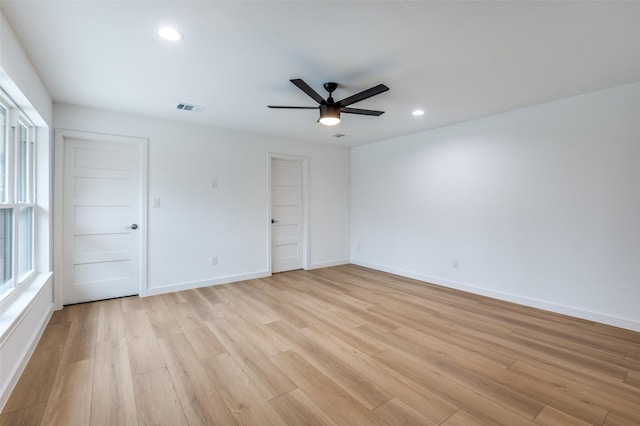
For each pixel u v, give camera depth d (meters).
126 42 2.14
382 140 5.32
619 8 1.76
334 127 4.42
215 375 2.10
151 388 1.95
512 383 2.03
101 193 3.66
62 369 2.15
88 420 1.66
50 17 1.84
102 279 3.70
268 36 2.08
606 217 3.00
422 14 1.84
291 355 2.38
